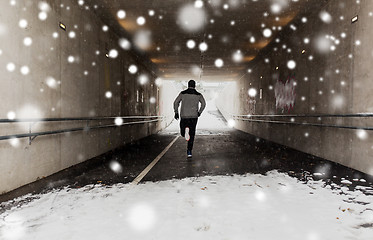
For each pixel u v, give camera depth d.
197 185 3.96
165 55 12.72
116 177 4.58
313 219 2.64
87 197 3.38
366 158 4.80
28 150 4.16
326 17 6.45
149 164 5.85
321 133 6.65
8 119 3.45
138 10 7.21
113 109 8.91
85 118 6.13
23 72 4.05
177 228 2.44
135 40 10.12
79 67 6.21
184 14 7.54
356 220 2.61
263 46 11.03
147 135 14.77
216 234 2.32
